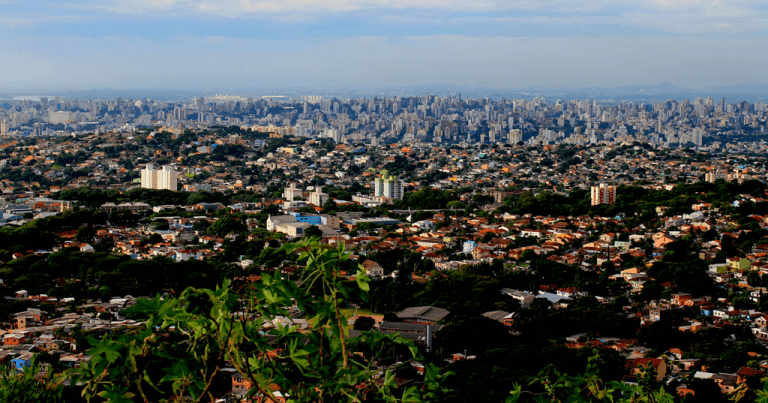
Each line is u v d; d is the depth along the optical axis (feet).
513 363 456.04
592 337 554.87
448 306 613.93
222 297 80.23
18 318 548.31
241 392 348.18
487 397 379.96
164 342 83.56
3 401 144.25
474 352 503.61
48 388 152.66
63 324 551.59
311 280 86.53
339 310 86.99
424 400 93.66
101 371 78.23
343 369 85.61
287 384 85.25
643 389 119.85
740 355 486.79
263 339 82.89
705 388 410.72
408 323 555.69
